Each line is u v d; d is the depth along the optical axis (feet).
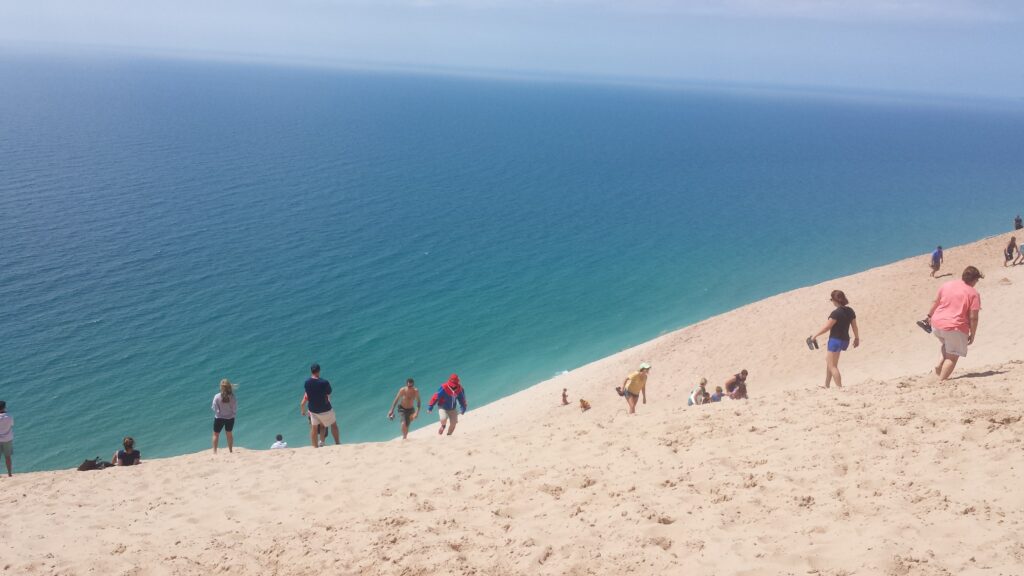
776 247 218.79
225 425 42.11
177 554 22.59
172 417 104.78
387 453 33.53
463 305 158.30
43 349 119.65
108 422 101.86
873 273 115.65
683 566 16.53
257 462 35.42
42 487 34.47
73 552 23.90
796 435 23.76
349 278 171.73
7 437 43.19
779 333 97.50
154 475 35.14
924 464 19.35
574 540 18.84
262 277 166.09
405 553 19.81
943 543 15.14
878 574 14.44
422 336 139.85
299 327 139.74
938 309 28.55
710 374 88.79
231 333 134.00
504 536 20.03
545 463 26.45
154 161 303.48
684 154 463.83
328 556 20.72
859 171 399.85
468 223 237.66
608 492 21.85
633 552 17.58
